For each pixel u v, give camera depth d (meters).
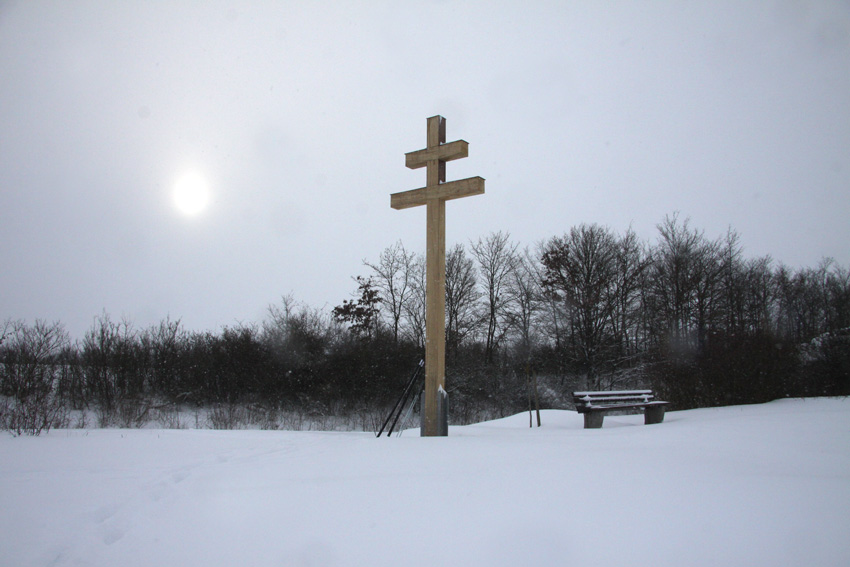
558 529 2.86
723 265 28.77
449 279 30.44
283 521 3.28
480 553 2.63
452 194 9.14
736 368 13.12
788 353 13.43
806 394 14.52
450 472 4.38
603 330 28.45
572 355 28.05
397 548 2.75
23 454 6.21
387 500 3.57
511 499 3.44
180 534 3.18
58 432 9.82
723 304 28.48
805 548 2.46
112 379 21.20
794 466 4.16
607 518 2.97
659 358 21.72
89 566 2.79
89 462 5.59
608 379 27.41
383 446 6.16
